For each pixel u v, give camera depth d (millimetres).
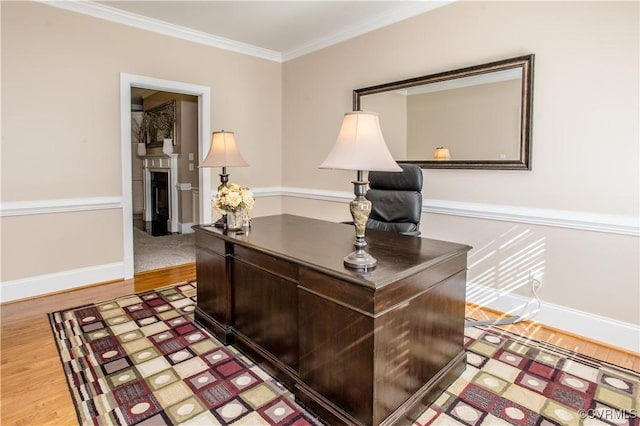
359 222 1588
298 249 1901
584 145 2408
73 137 3311
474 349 2316
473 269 3047
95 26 3367
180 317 2740
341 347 1558
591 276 2436
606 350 2318
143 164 7480
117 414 1687
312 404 1692
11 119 3004
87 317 2738
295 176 4777
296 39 4207
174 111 6113
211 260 2432
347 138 1596
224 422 1640
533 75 2584
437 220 3250
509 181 2785
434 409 1741
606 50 2287
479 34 2859
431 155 3242
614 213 2320
